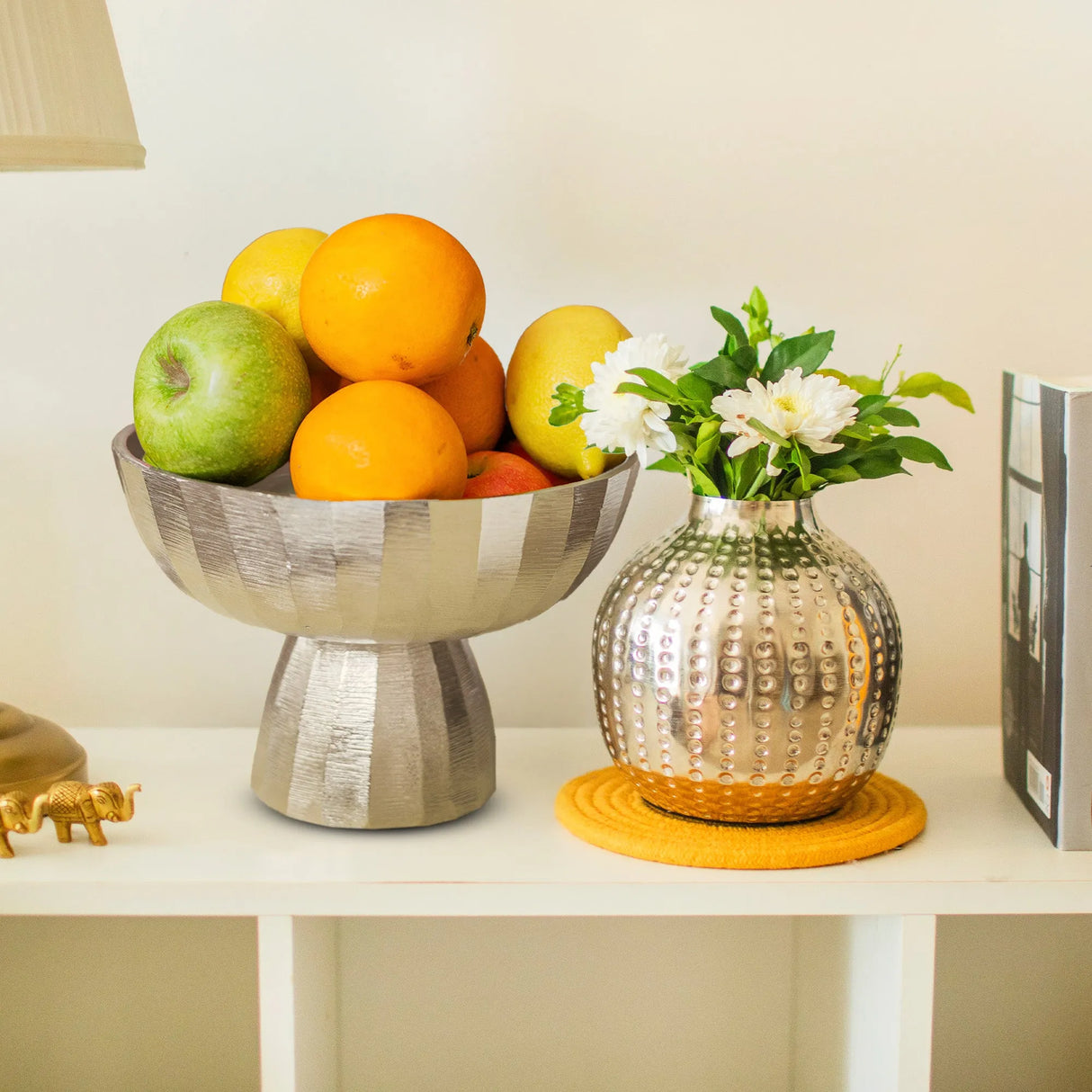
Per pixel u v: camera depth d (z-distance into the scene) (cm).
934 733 91
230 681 98
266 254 74
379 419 62
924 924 64
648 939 98
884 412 66
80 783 67
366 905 63
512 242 93
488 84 91
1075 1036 100
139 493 65
